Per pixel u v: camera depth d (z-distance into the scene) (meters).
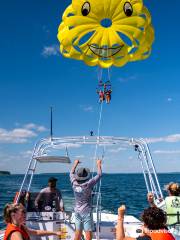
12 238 3.98
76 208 6.28
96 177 6.24
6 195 29.88
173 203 6.41
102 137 8.51
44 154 8.42
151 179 8.44
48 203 7.11
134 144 8.62
